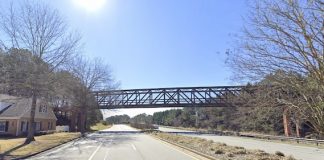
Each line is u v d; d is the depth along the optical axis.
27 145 27.31
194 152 22.31
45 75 26.70
